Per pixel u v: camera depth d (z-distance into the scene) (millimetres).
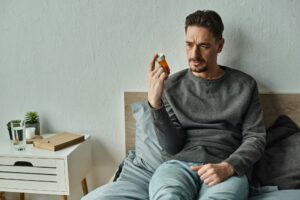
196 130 1504
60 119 1929
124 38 1770
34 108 1932
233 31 1674
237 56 1698
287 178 1400
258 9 1627
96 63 1823
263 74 1695
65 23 1797
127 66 1803
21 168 1635
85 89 1867
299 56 1646
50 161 1594
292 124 1638
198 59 1443
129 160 1626
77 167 1705
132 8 1728
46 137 1813
